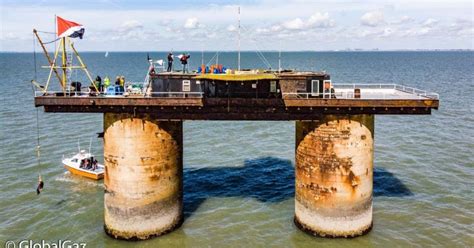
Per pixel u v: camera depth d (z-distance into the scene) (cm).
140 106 3384
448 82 14625
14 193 4547
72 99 3394
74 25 3581
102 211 4172
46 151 5997
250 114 3516
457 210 4078
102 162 5575
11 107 9206
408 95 3828
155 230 3603
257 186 4772
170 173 3619
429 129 7288
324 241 3541
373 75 17838
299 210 3728
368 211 3606
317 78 3666
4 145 6228
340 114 3403
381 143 6469
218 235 3684
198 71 4028
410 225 3794
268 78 3453
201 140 6812
